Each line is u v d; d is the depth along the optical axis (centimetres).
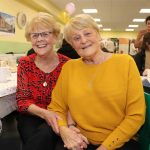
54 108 135
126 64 119
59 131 121
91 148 121
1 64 232
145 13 885
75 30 124
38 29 148
